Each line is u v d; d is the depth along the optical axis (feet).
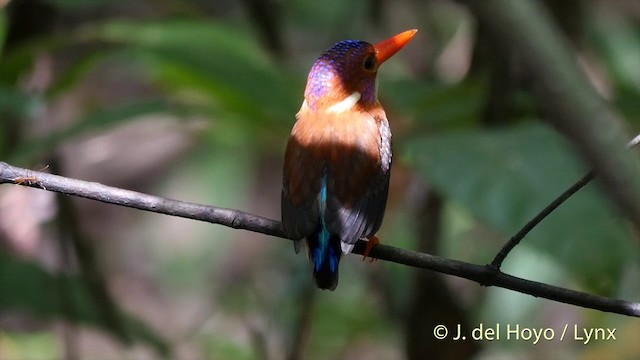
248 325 39.91
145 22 33.09
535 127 25.85
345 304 43.32
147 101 30.22
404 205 37.24
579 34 34.60
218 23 33.42
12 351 40.75
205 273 49.93
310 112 23.67
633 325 41.27
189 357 44.09
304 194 21.36
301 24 48.19
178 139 50.47
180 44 30.83
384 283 38.86
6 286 31.30
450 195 23.70
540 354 41.39
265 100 29.86
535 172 23.82
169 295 49.26
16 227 35.24
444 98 31.27
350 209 21.07
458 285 43.50
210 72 29.86
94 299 32.73
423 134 31.42
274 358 38.83
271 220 20.49
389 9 45.75
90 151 49.14
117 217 52.47
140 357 44.70
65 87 32.81
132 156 50.01
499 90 30.73
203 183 48.75
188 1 42.09
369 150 22.15
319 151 21.90
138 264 50.85
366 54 24.22
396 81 33.09
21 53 31.76
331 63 23.95
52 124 39.29
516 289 18.72
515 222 22.98
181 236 51.24
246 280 48.06
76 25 45.68
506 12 9.48
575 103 9.48
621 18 44.73
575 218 22.71
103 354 45.29
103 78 48.70
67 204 33.55
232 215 20.03
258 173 51.65
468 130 27.61
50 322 41.81
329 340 42.80
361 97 24.00
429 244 34.63
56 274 32.50
